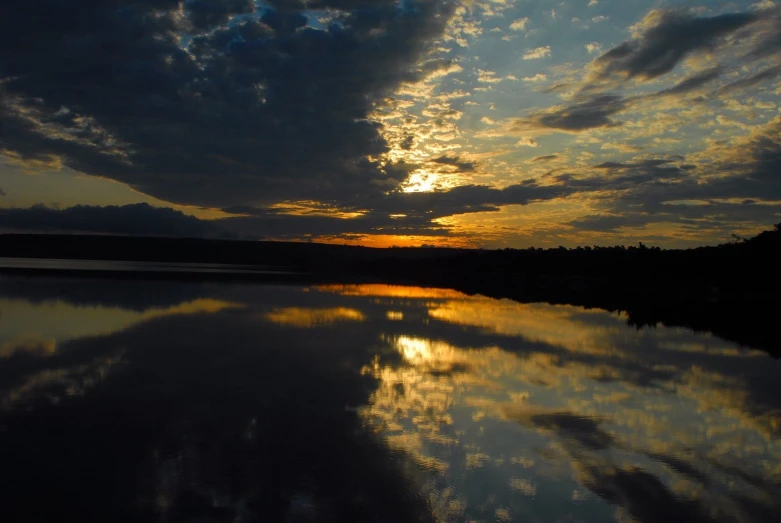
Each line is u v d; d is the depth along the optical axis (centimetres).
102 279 3691
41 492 634
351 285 3944
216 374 1171
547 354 1495
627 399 1086
